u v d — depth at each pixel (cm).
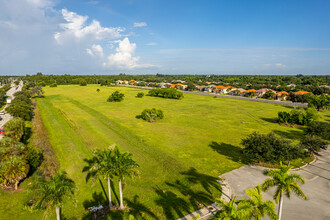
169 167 3419
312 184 2895
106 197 2600
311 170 3328
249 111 8312
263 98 13225
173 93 11656
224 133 5344
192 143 4578
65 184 1880
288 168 1848
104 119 6638
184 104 9938
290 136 5138
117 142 4559
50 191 1817
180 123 6300
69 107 8756
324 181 2983
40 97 11781
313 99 8825
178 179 3048
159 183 2958
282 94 12238
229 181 2942
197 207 2369
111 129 5556
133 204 2445
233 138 4953
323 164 3559
